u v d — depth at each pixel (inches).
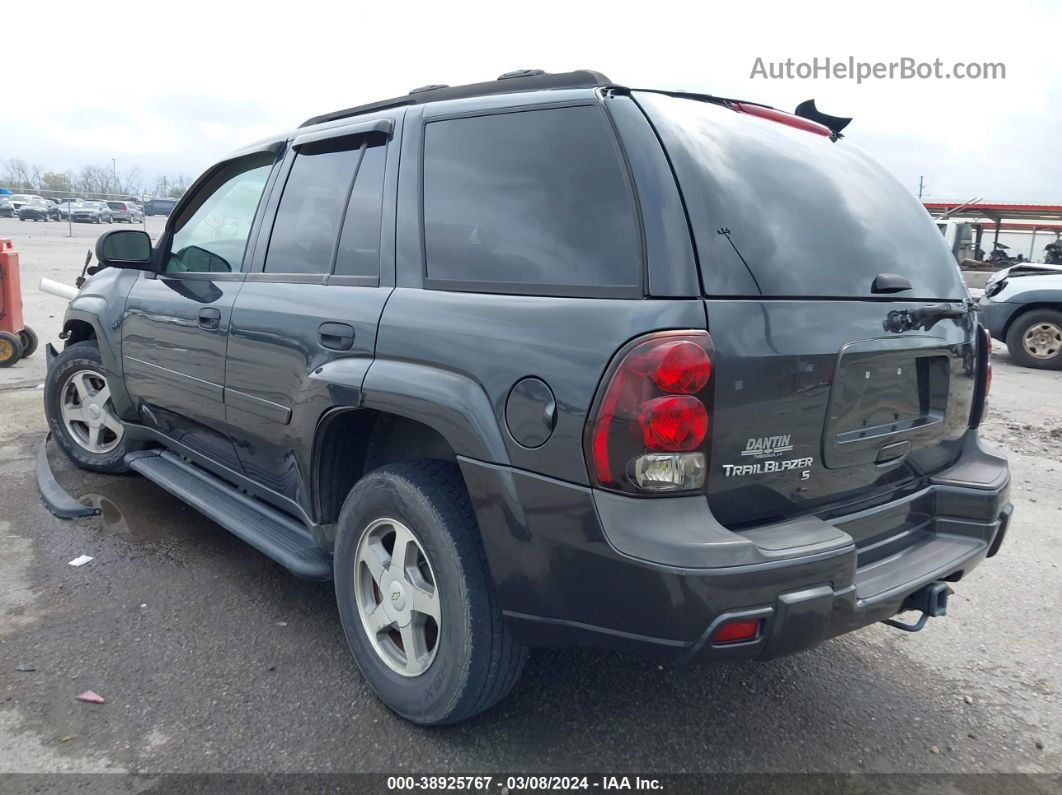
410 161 109.9
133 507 178.1
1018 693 119.1
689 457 80.3
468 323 93.7
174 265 160.7
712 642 80.0
